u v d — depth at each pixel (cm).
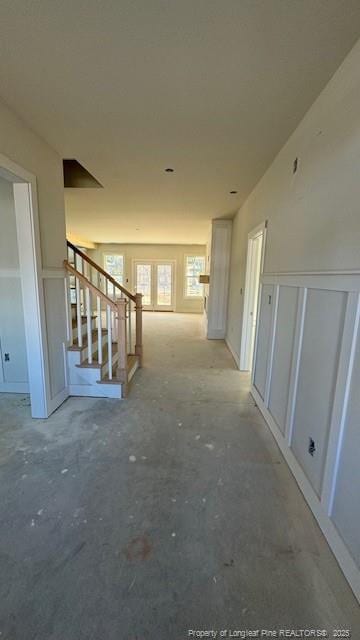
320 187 165
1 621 107
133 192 371
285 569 127
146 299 995
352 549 121
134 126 212
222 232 549
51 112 195
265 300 277
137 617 109
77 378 300
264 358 274
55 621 107
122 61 147
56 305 269
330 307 149
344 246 137
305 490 169
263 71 151
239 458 207
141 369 400
